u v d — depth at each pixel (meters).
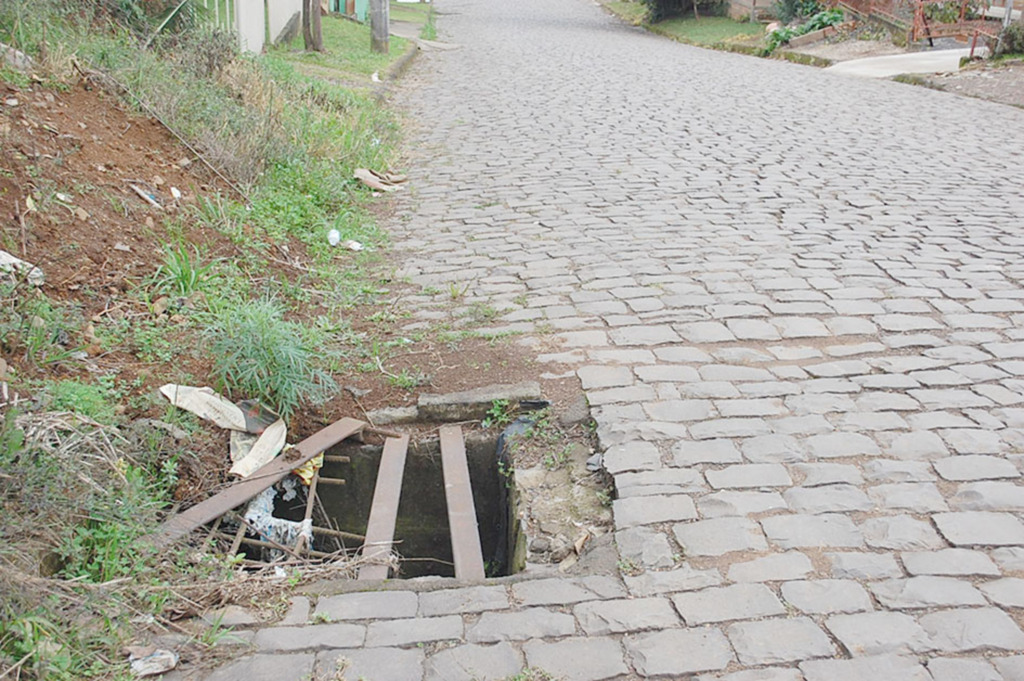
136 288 5.19
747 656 2.94
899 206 8.09
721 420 4.34
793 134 11.36
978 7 21.55
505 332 5.40
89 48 7.67
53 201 5.43
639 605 3.19
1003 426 4.26
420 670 2.92
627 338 5.27
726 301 5.79
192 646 3.03
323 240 7.04
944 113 13.16
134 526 3.42
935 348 5.12
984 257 6.67
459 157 10.22
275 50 15.49
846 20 23.25
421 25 27.69
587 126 11.91
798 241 7.05
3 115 5.97
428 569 4.42
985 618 3.07
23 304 4.39
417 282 6.32
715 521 3.61
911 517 3.61
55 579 3.12
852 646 2.97
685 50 23.86
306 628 3.13
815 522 3.59
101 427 3.73
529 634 3.07
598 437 4.24
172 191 6.50
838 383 4.70
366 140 9.95
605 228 7.46
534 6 40.91
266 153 7.95
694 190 8.62
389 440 4.45
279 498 4.25
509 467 4.29
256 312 4.78
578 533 3.73
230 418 4.27
